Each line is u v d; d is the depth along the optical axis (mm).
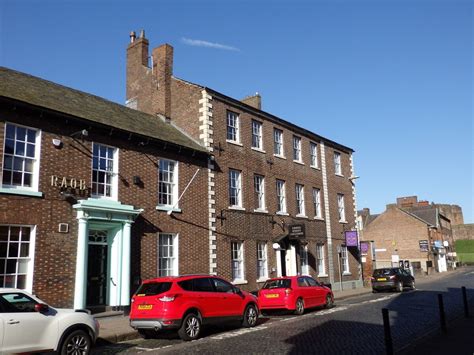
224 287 13344
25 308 8562
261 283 22000
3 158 12891
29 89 15234
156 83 22844
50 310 8945
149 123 19656
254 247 22125
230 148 21766
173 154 18594
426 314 15750
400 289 26594
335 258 28812
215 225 19984
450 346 9820
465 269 67812
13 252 12820
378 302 20438
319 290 18203
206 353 9734
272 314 17281
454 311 16406
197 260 18734
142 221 16641
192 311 11922
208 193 19938
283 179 25359
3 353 7945
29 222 13125
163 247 17562
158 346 10930
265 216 23266
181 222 18297
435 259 60594
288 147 26422
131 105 24312
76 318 9195
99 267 15188
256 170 23344
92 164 15250
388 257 61188
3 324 8016
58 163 14172
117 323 13578
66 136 14562
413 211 68000
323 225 28297
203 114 20688
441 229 67812
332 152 31234
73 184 14406
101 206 14609
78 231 14227
